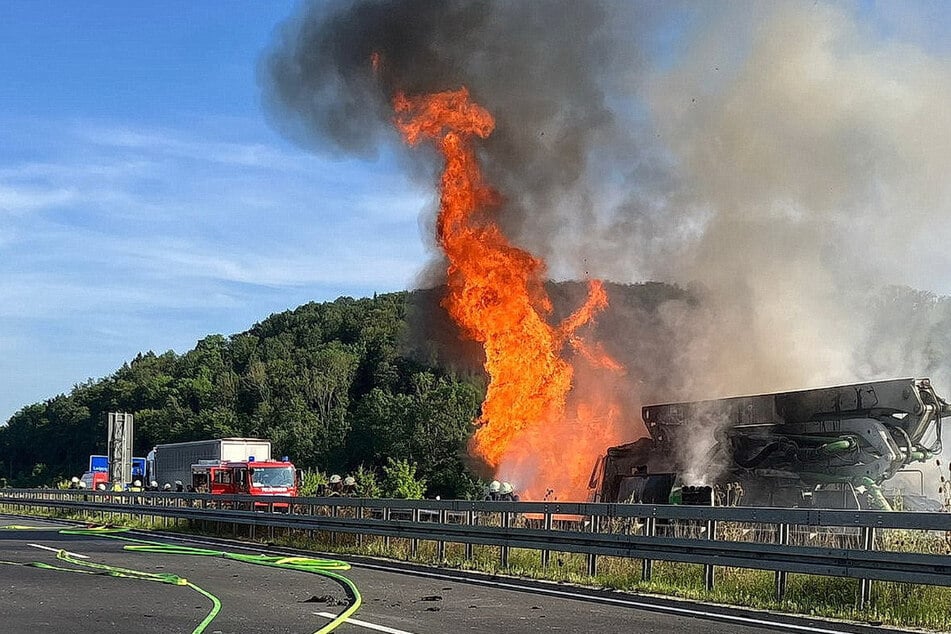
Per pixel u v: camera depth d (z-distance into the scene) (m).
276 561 18.08
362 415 69.38
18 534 26.61
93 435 104.69
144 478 58.31
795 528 15.45
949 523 10.68
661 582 13.84
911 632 10.37
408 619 11.22
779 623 11.03
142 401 101.62
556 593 13.73
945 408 19.48
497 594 13.64
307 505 25.56
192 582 14.92
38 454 111.69
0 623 10.60
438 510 18.33
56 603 12.32
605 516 15.16
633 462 24.50
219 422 85.06
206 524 27.53
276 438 75.44
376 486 37.16
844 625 10.76
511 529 16.30
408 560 18.06
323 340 112.50
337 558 19.06
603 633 10.29
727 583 13.26
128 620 10.89
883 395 19.44
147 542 23.50
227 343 123.50
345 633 10.13
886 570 11.15
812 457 20.19
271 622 10.83
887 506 19.17
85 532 27.42
